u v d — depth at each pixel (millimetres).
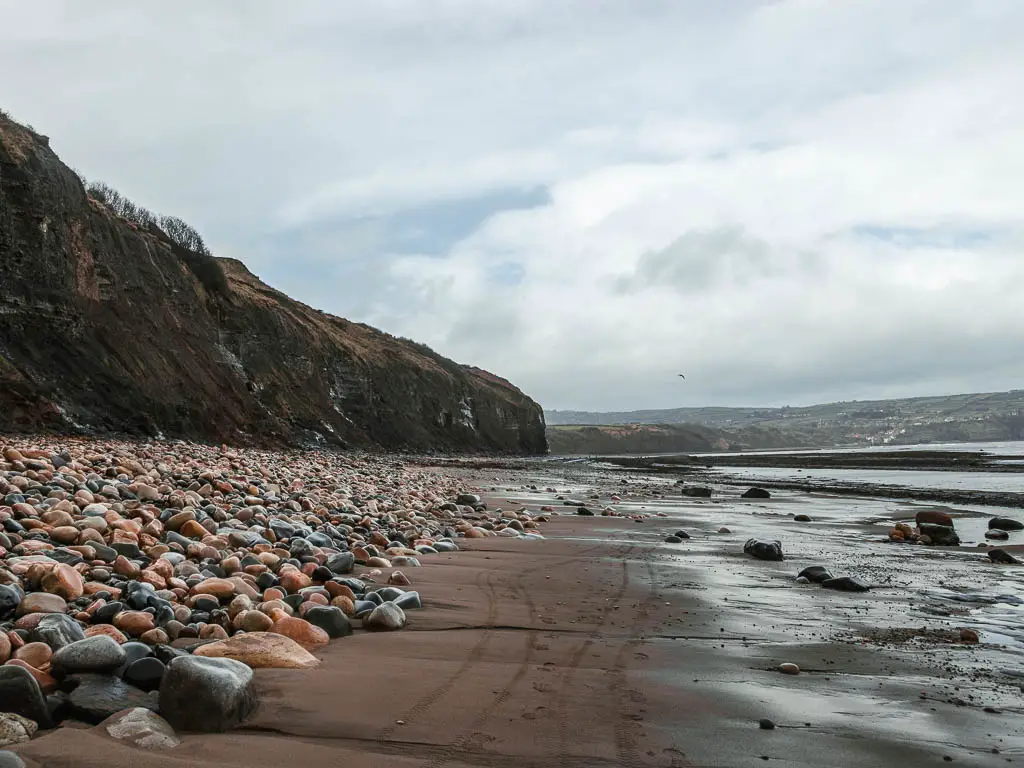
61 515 7613
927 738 4047
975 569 10820
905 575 10133
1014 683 5129
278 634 5039
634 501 24469
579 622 6629
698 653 5715
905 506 23500
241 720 3854
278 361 53312
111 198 46969
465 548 11203
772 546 11430
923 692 4871
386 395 74000
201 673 3771
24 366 24422
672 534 14266
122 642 4613
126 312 31891
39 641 4188
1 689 3451
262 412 40219
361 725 3902
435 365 95750
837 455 98625
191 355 36219
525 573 9102
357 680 4594
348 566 8055
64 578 5344
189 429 31750
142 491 10148
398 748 3648
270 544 8172
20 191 26812
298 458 31656
